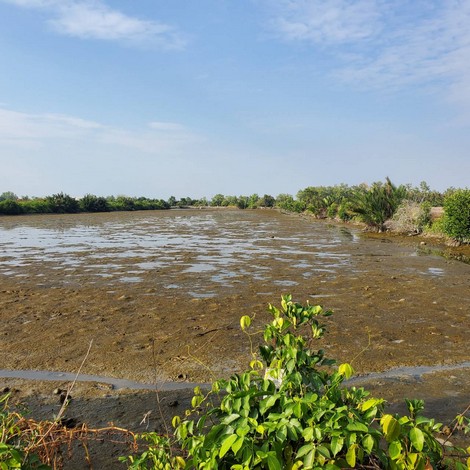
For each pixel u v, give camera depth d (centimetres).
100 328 654
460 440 340
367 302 828
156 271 1166
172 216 4622
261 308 778
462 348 578
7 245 1792
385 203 2619
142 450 333
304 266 1265
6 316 719
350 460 173
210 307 784
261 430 182
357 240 2066
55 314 732
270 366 249
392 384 462
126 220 3797
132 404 416
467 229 1783
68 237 2175
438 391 444
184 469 205
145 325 671
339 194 4734
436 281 1038
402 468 175
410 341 604
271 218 4244
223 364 515
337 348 574
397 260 1396
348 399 225
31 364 517
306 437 180
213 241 2020
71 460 321
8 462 182
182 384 462
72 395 436
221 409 214
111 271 1163
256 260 1388
